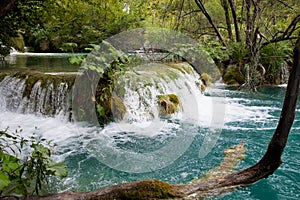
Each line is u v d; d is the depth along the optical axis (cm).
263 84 804
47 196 213
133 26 761
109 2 764
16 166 213
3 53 683
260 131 429
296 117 503
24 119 469
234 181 244
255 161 323
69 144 376
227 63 827
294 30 739
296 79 216
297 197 251
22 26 565
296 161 329
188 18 895
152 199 215
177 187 231
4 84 524
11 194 230
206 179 273
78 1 651
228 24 891
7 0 180
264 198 245
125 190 217
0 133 267
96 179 287
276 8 805
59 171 223
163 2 831
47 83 490
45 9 555
